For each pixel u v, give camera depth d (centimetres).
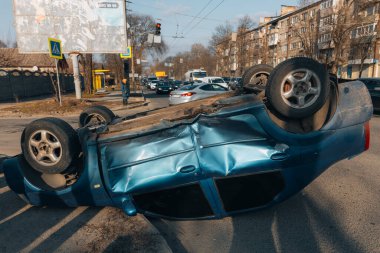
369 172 480
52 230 307
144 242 279
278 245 284
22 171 345
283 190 310
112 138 302
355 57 3806
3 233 306
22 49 1812
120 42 1914
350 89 329
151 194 300
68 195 326
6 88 2373
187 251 283
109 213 338
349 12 3075
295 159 301
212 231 314
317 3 4084
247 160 289
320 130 309
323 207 359
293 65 300
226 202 304
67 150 321
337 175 469
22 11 1777
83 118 494
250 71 467
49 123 319
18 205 374
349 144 320
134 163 294
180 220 314
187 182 293
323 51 4128
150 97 2578
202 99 451
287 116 309
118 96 2583
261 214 343
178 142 293
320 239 292
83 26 1855
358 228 310
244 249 280
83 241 285
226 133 292
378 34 3462
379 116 1124
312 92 303
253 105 295
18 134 908
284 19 6103
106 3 1858
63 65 2878
